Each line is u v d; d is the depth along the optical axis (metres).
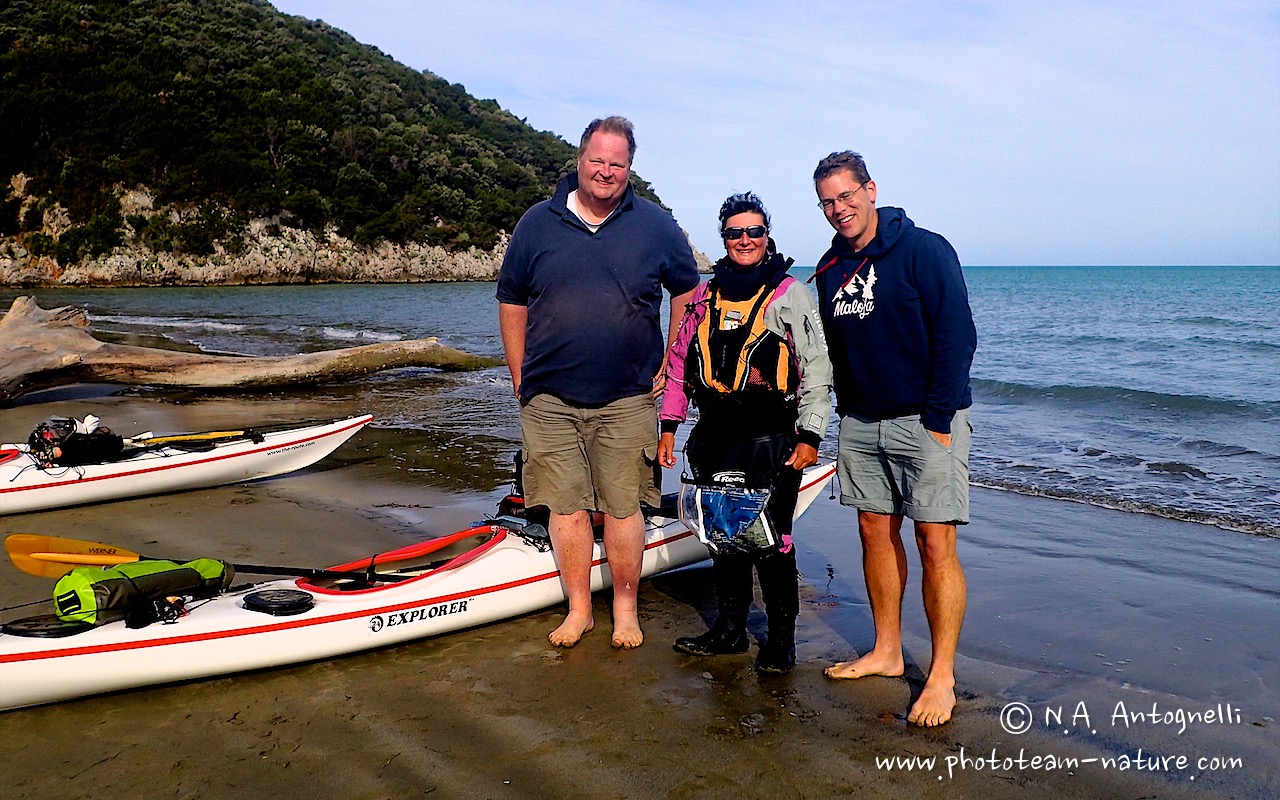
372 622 3.95
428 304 39.16
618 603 4.13
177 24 76.88
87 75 64.75
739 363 3.48
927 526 3.29
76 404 10.94
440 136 88.00
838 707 3.46
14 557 3.74
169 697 3.53
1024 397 12.38
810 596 4.82
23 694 3.32
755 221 3.42
